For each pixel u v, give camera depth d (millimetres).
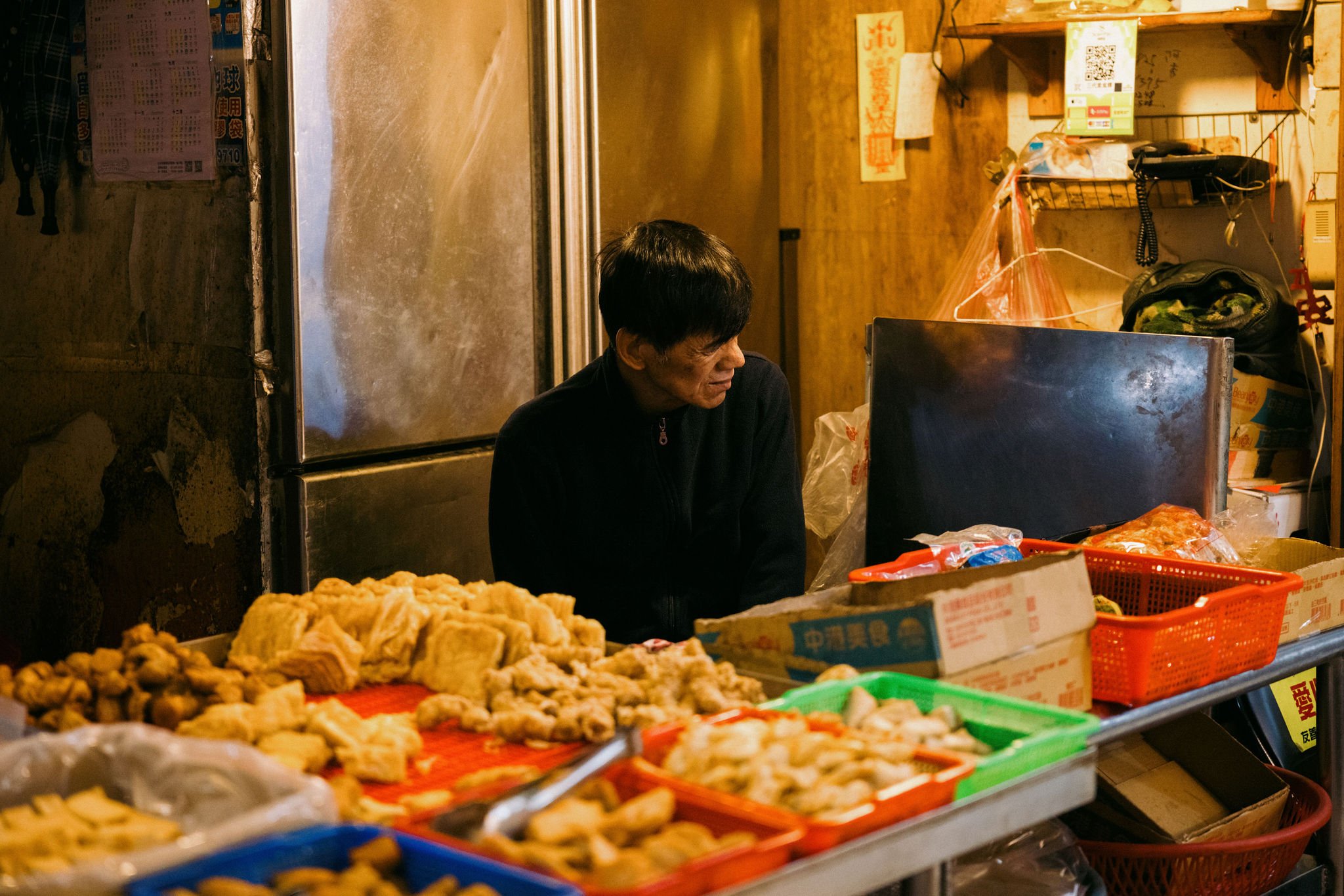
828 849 1004
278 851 952
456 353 2689
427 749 1333
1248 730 2443
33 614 2699
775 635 1474
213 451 2393
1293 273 3201
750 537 2238
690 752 1155
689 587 2258
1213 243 3311
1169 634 1544
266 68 2291
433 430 2652
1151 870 1802
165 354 2436
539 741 1331
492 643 1468
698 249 1898
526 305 2855
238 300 2324
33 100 2508
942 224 3646
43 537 2664
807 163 3830
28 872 917
